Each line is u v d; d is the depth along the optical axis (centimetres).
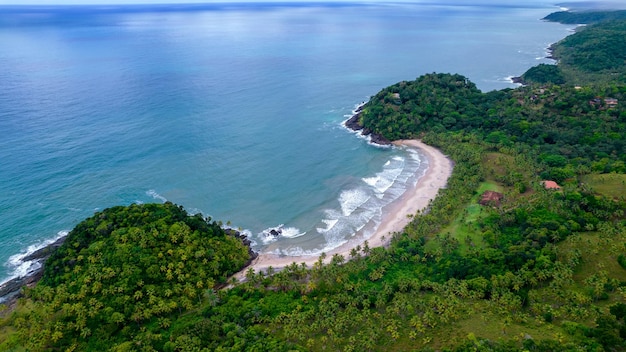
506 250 10475
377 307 9069
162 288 9306
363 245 11931
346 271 10206
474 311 8750
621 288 8738
